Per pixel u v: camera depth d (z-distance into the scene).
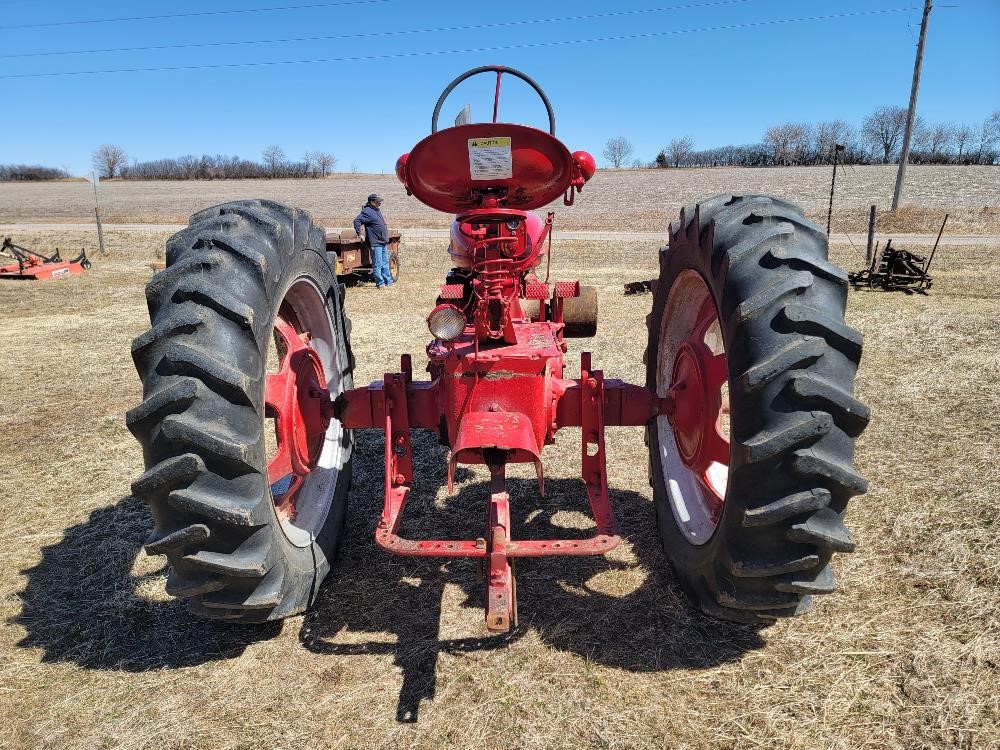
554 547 2.27
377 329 8.16
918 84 24.69
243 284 2.14
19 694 2.39
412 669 2.47
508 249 3.01
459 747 2.12
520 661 2.50
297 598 2.61
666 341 3.31
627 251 17.30
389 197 47.25
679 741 2.12
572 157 2.84
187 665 2.53
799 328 1.97
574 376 5.84
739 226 2.28
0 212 40.50
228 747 2.15
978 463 3.85
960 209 25.34
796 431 1.90
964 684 2.29
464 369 2.52
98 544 3.42
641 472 4.11
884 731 2.12
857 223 22.47
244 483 2.07
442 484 4.04
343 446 3.45
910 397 5.00
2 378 6.37
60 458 4.50
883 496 3.53
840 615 2.67
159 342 2.01
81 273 14.41
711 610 2.51
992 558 2.96
